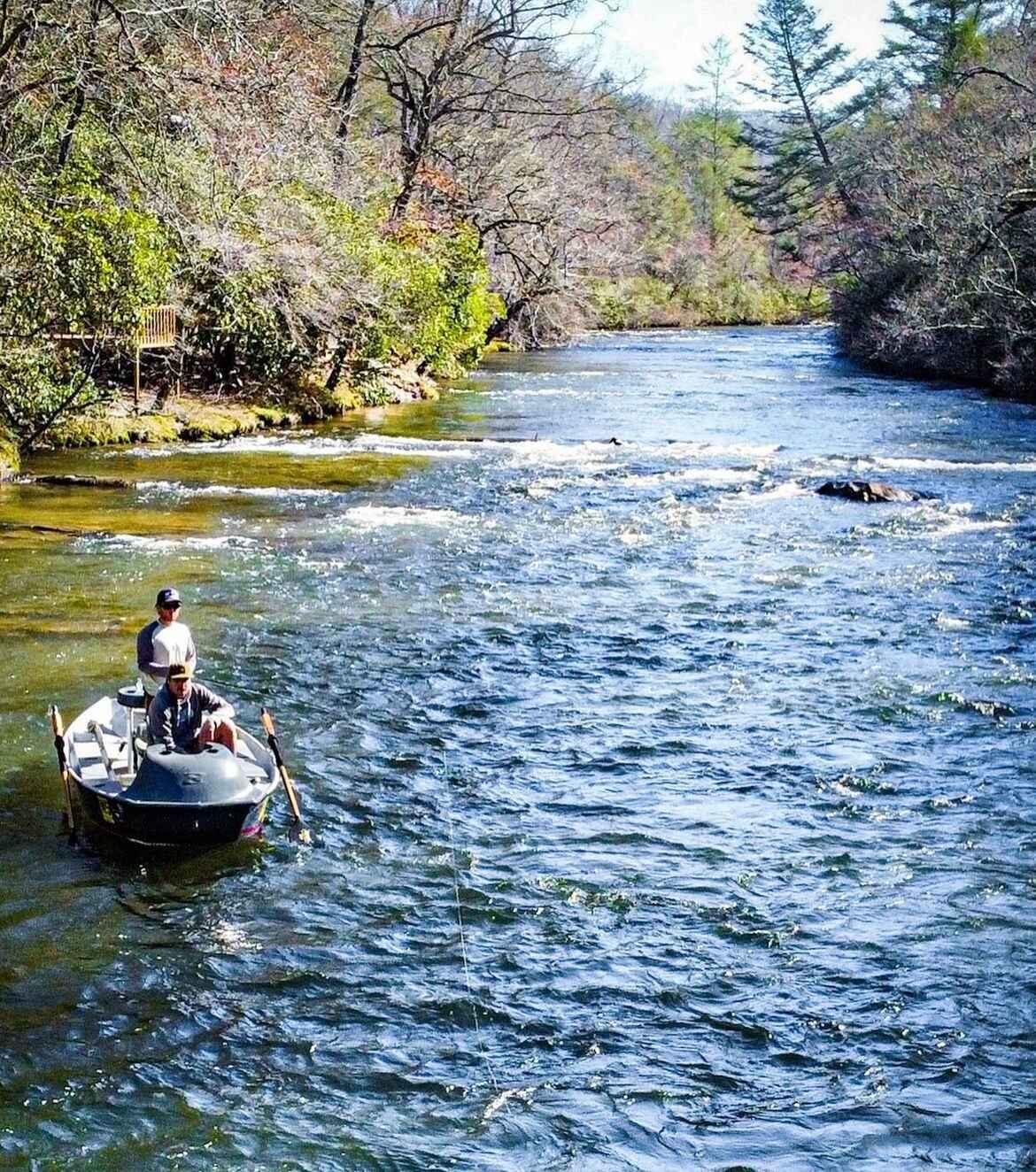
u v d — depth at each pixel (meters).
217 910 8.62
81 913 8.54
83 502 20.55
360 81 42.72
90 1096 6.71
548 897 8.84
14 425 24.27
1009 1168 6.34
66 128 23.53
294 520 19.83
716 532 19.69
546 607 15.52
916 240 47.28
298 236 28.95
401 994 7.71
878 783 10.72
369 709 12.16
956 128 48.06
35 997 7.58
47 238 22.36
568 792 10.50
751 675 13.29
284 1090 6.83
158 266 24.86
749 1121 6.66
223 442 27.33
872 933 8.44
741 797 10.45
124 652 13.32
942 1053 7.22
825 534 19.59
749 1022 7.49
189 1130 6.50
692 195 104.69
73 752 10.13
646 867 9.28
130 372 28.61
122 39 21.62
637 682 13.03
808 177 87.75
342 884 8.98
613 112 57.62
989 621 15.15
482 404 36.56
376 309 33.50
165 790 9.23
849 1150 6.45
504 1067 7.06
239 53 22.97
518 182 48.38
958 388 41.75
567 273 55.06
